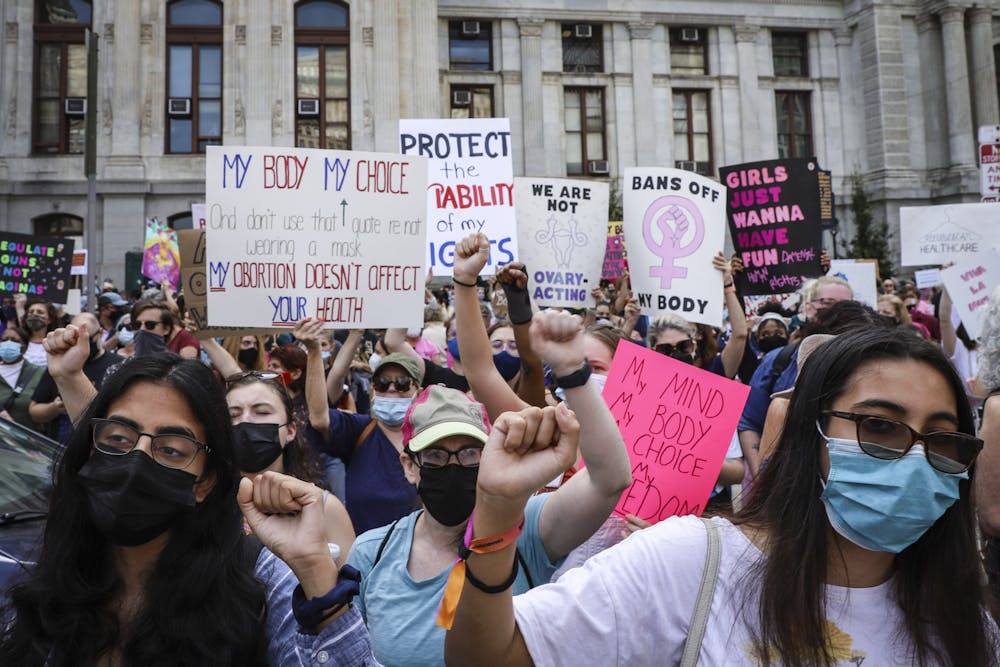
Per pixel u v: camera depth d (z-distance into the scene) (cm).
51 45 2875
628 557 193
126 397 216
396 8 2911
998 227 1037
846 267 1382
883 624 187
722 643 184
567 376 228
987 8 3459
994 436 309
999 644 196
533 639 183
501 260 718
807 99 3519
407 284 531
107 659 210
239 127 2844
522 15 3266
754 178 886
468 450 296
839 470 186
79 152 2858
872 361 189
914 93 3469
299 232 521
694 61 3422
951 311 865
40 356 927
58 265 1154
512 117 3262
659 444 359
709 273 696
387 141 2873
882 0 3425
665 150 3353
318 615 201
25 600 210
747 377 791
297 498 207
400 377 500
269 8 2869
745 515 201
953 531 195
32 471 446
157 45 2858
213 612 209
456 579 183
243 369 700
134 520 206
